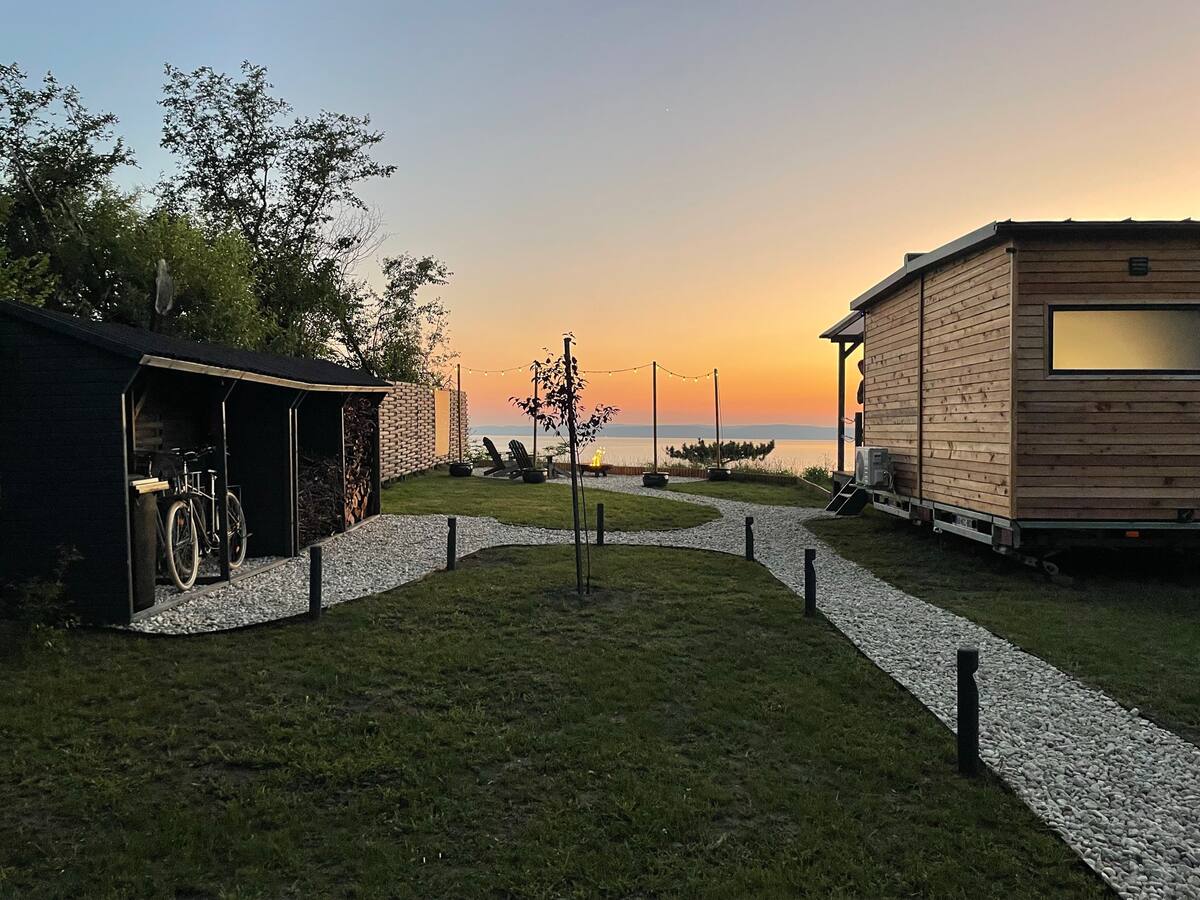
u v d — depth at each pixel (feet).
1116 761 13.47
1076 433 27.32
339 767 12.44
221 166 77.15
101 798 11.49
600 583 25.72
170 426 28.09
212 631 19.75
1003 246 27.91
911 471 37.37
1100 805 11.90
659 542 35.88
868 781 12.42
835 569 29.94
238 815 10.89
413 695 15.66
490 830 10.76
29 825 10.76
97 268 51.72
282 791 11.78
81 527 20.21
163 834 10.50
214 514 28.60
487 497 52.03
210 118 76.07
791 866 10.00
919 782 12.44
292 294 76.07
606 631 20.30
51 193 57.88
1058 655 19.19
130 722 14.16
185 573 25.02
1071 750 13.88
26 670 16.62
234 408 30.83
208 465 30.17
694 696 15.85
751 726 14.48
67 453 20.21
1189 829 11.25
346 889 9.42
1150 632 21.31
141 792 11.70
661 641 19.47
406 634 19.76
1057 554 32.27
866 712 15.30
